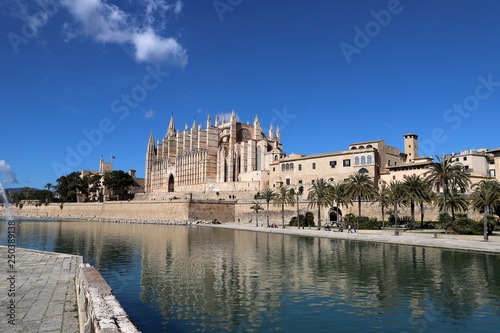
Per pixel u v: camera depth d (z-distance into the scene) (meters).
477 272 30.06
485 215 50.75
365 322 18.45
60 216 170.38
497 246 43.47
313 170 114.62
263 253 43.03
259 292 24.34
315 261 36.47
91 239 62.97
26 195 196.50
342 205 93.81
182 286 26.16
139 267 33.81
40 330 14.51
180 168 178.12
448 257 37.81
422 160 103.31
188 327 17.88
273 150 140.25
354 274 29.83
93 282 16.59
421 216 75.25
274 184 125.00
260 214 114.38
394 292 24.09
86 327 13.10
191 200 120.31
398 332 17.14
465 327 17.73
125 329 10.04
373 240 53.19
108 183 183.75
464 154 102.38
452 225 61.50
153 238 64.50
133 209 141.00
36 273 25.98
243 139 170.25
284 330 17.41
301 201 102.94
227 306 21.23
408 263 34.62
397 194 64.56
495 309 20.39
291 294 23.80
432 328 17.64
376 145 114.44
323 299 22.62
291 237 65.06
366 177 77.44
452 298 22.55
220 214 123.00
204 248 48.56
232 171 153.25
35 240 61.47
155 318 19.17
